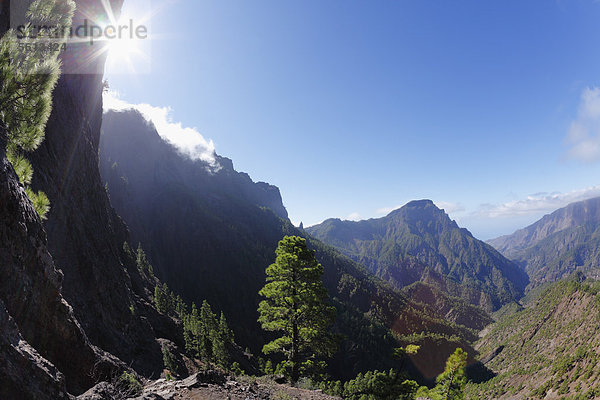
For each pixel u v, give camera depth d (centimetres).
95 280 3039
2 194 781
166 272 15738
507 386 17212
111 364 1313
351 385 6512
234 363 5716
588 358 13975
